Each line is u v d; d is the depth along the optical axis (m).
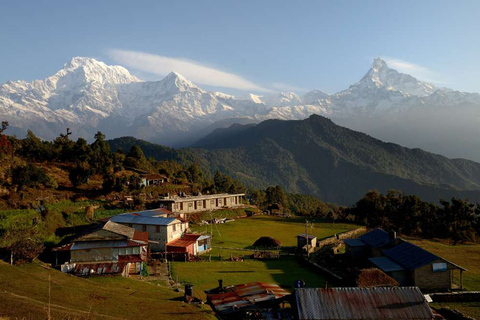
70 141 113.50
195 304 30.58
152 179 109.31
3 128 93.25
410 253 44.69
